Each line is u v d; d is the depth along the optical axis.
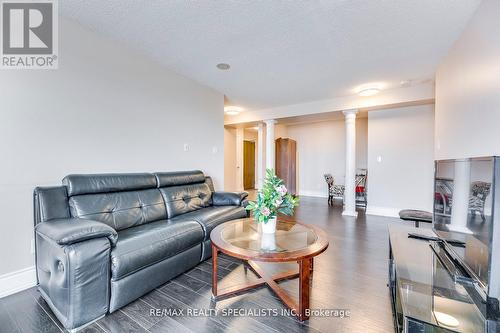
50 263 1.50
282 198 1.91
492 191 1.02
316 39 2.43
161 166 3.05
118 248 1.56
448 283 1.24
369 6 1.91
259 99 4.65
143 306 1.61
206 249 2.33
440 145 2.88
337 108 4.56
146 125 2.85
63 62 2.07
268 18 2.08
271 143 5.47
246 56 2.82
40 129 1.93
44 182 1.95
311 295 1.75
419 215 2.53
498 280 1.00
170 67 3.14
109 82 2.45
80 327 1.37
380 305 1.63
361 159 6.27
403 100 3.91
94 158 2.32
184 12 2.01
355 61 2.94
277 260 1.40
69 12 2.01
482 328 0.96
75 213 1.88
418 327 0.98
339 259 2.39
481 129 1.81
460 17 2.01
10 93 1.78
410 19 2.06
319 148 6.95
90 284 1.40
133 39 2.45
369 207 4.61
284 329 1.40
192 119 3.56
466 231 1.29
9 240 1.75
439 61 2.89
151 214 2.39
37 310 1.55
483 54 1.78
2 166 1.73
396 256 1.53
